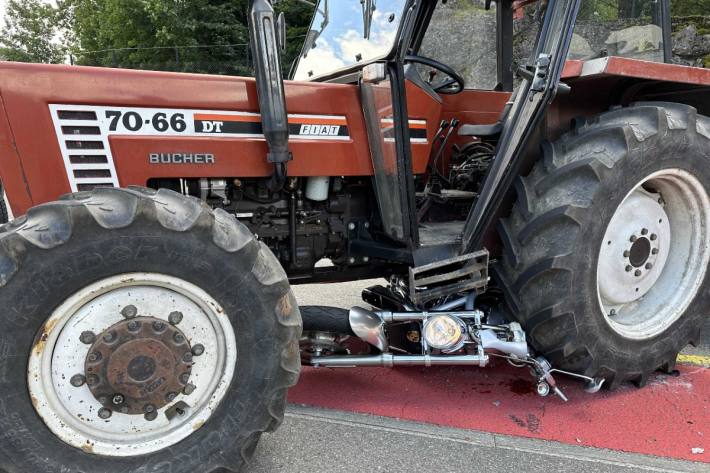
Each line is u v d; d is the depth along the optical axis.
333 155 2.34
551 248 2.15
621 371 2.36
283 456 1.95
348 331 2.22
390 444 2.03
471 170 2.95
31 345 1.46
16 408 1.46
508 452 1.98
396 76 2.16
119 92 2.00
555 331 2.22
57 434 1.53
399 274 2.70
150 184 2.16
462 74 3.08
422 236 2.50
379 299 2.68
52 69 1.94
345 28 2.61
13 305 1.42
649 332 2.43
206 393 1.67
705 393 2.44
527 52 3.20
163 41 14.15
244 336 1.65
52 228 1.44
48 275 1.44
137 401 1.59
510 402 2.37
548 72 2.06
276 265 1.71
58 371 1.51
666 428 2.14
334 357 2.26
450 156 3.20
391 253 2.39
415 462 1.92
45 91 1.92
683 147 2.28
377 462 1.92
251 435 1.68
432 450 1.99
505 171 2.20
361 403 2.36
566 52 2.05
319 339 2.28
